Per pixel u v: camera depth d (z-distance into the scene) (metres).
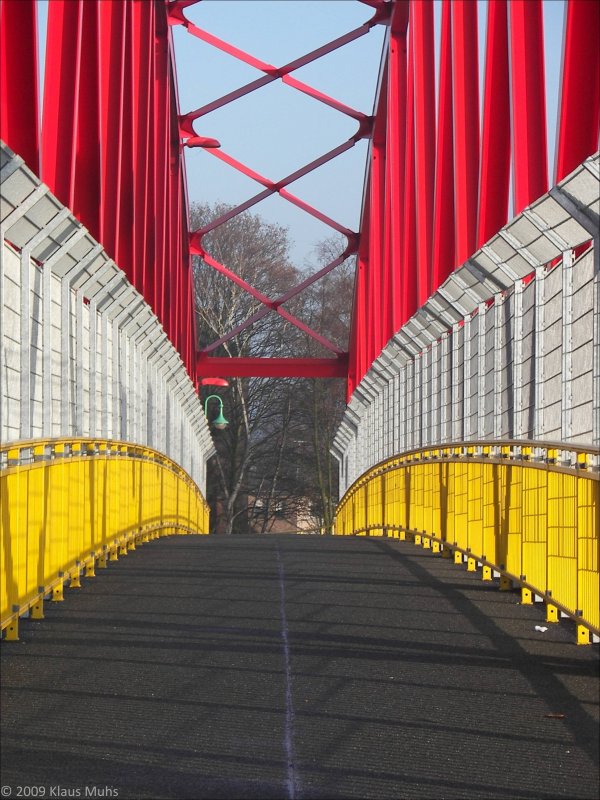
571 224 12.10
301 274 84.12
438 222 27.81
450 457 16.28
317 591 12.58
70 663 8.83
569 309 12.47
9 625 9.73
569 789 6.13
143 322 23.50
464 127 24.77
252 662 8.91
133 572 14.34
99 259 16.42
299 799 5.93
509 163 21.28
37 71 15.45
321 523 78.06
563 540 9.95
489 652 9.32
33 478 10.20
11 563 9.34
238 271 77.31
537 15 18.33
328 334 83.88
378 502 26.48
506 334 16.16
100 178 21.17
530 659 9.06
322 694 7.96
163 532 23.53
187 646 9.48
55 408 15.41
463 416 19.31
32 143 15.40
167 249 42.25
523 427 14.94
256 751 6.70
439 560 16.08
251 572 14.34
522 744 6.88
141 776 6.24
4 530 9.05
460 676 8.48
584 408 11.76
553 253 13.32
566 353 12.44
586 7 14.84
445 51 27.56
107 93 25.00
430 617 10.91
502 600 12.00
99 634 9.98
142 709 7.54
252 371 56.41
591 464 9.44
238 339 76.50
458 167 24.61
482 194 21.27
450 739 6.96
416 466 19.81
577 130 14.76
